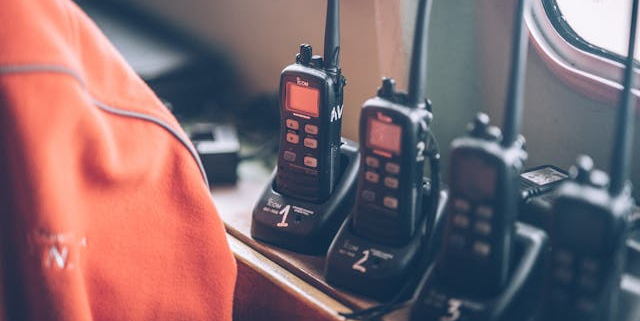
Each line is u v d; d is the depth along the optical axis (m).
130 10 1.97
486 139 0.82
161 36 1.83
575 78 1.07
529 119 1.18
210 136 1.42
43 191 0.73
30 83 0.70
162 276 0.90
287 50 1.54
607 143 1.08
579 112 1.10
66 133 0.73
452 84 1.21
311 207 1.08
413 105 0.93
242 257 1.09
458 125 1.25
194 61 1.69
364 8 1.26
